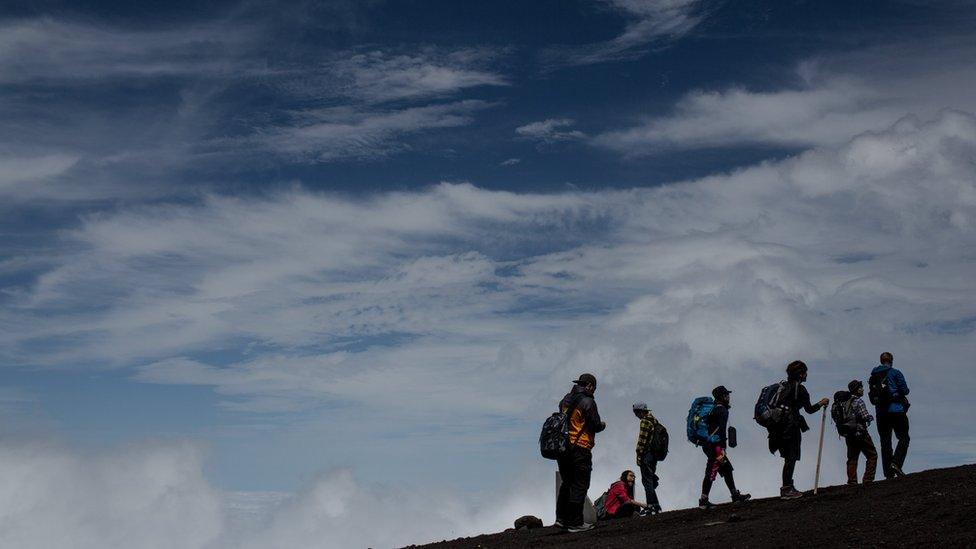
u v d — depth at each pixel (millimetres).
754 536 16188
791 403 20000
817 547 14703
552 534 20141
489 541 20750
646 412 23000
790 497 19703
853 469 21141
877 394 21781
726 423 20844
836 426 21484
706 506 20391
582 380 20312
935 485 18500
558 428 20000
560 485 21109
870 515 16484
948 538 13977
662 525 19281
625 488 23203
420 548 21281
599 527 20250
